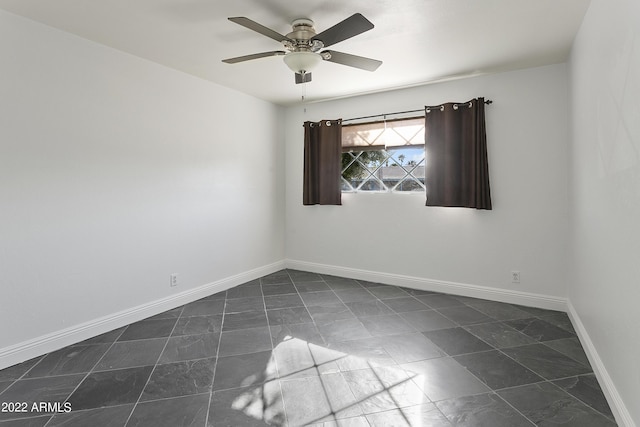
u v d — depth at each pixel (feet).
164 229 10.34
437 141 11.68
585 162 7.41
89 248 8.48
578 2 6.73
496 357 7.36
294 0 6.64
